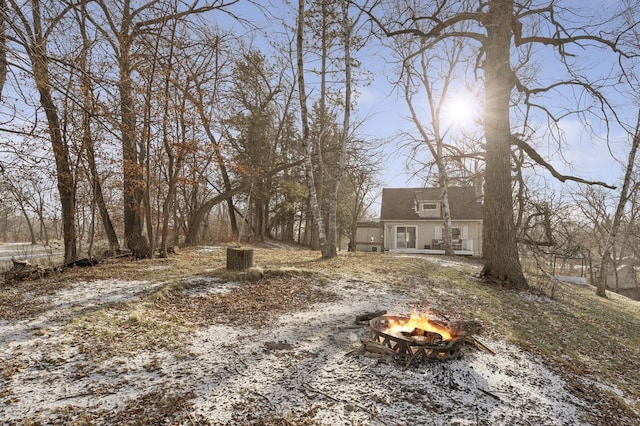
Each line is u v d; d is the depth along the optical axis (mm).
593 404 4473
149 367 4438
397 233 26875
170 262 11695
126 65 9898
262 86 23219
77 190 11828
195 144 13258
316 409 3660
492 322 7543
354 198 33969
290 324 6449
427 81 19453
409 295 9109
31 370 4168
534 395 4348
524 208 12664
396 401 3891
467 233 25641
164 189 17375
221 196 20188
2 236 39500
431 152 18641
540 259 14539
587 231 31891
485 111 11547
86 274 9172
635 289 31234
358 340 5617
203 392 3910
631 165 15234
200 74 13477
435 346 4805
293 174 27203
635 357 7023
